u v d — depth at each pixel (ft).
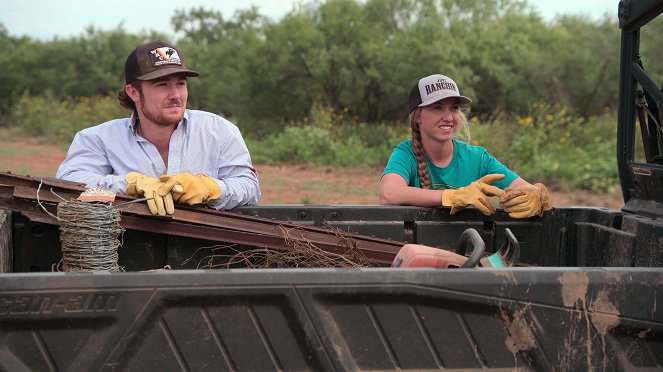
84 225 7.96
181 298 5.93
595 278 6.29
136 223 9.35
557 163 44.45
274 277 6.01
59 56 136.26
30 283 5.78
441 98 11.51
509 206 10.43
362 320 6.13
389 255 9.73
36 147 75.66
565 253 10.85
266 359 6.07
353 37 76.38
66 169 10.69
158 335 5.96
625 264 9.64
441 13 76.28
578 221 10.80
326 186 43.47
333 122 68.39
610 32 73.51
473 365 6.24
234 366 6.05
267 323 6.06
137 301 5.89
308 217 10.57
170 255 9.89
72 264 8.07
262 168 54.24
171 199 9.32
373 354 6.15
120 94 11.03
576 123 54.80
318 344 6.08
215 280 5.95
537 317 6.26
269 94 82.23
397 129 64.85
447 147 12.16
